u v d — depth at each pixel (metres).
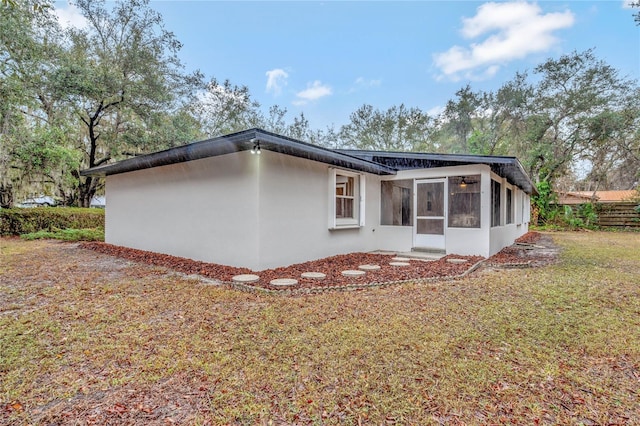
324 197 7.28
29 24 10.65
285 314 3.70
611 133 17.44
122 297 4.30
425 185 8.45
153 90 13.73
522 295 4.52
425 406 2.08
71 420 1.93
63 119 12.59
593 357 2.75
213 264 6.32
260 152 5.75
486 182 7.58
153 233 7.88
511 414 2.01
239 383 2.31
